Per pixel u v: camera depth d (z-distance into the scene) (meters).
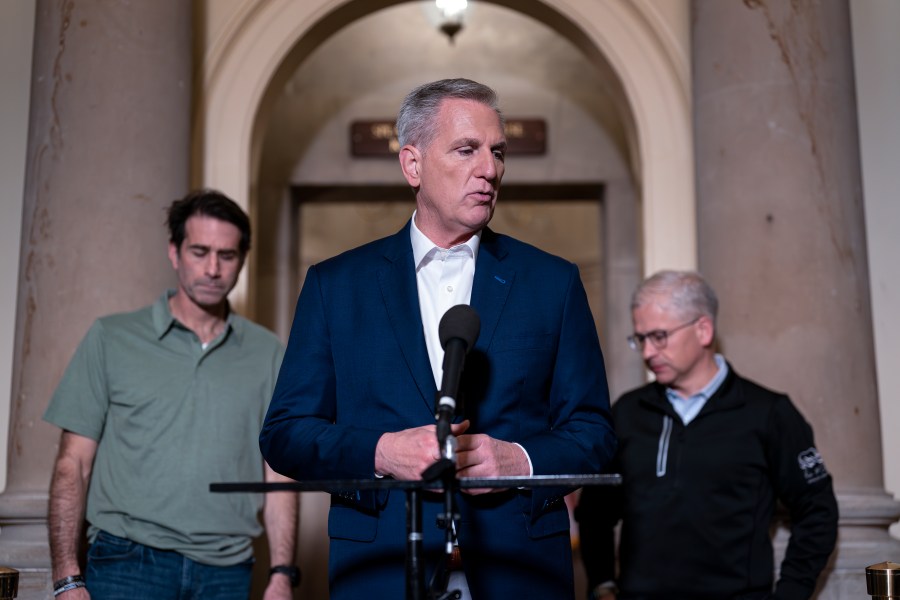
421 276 2.14
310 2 4.68
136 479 2.97
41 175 3.77
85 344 3.10
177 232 3.15
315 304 2.16
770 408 3.12
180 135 3.95
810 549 3.05
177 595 2.92
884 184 4.40
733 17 3.96
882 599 2.28
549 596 1.95
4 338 4.30
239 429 3.08
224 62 4.62
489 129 2.07
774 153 3.80
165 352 3.09
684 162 4.59
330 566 2.02
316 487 1.59
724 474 3.06
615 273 6.98
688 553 3.03
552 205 9.45
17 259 4.35
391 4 4.78
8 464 3.65
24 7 4.48
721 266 3.82
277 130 7.03
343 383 2.09
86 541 3.27
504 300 2.08
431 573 1.92
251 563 3.10
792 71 3.86
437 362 2.08
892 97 4.45
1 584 2.39
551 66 7.04
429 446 1.79
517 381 2.03
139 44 3.87
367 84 7.06
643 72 4.66
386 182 6.99
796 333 3.67
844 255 3.76
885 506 3.56
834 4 3.96
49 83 3.83
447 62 7.05
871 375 3.76
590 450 1.98
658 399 3.21
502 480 1.56
